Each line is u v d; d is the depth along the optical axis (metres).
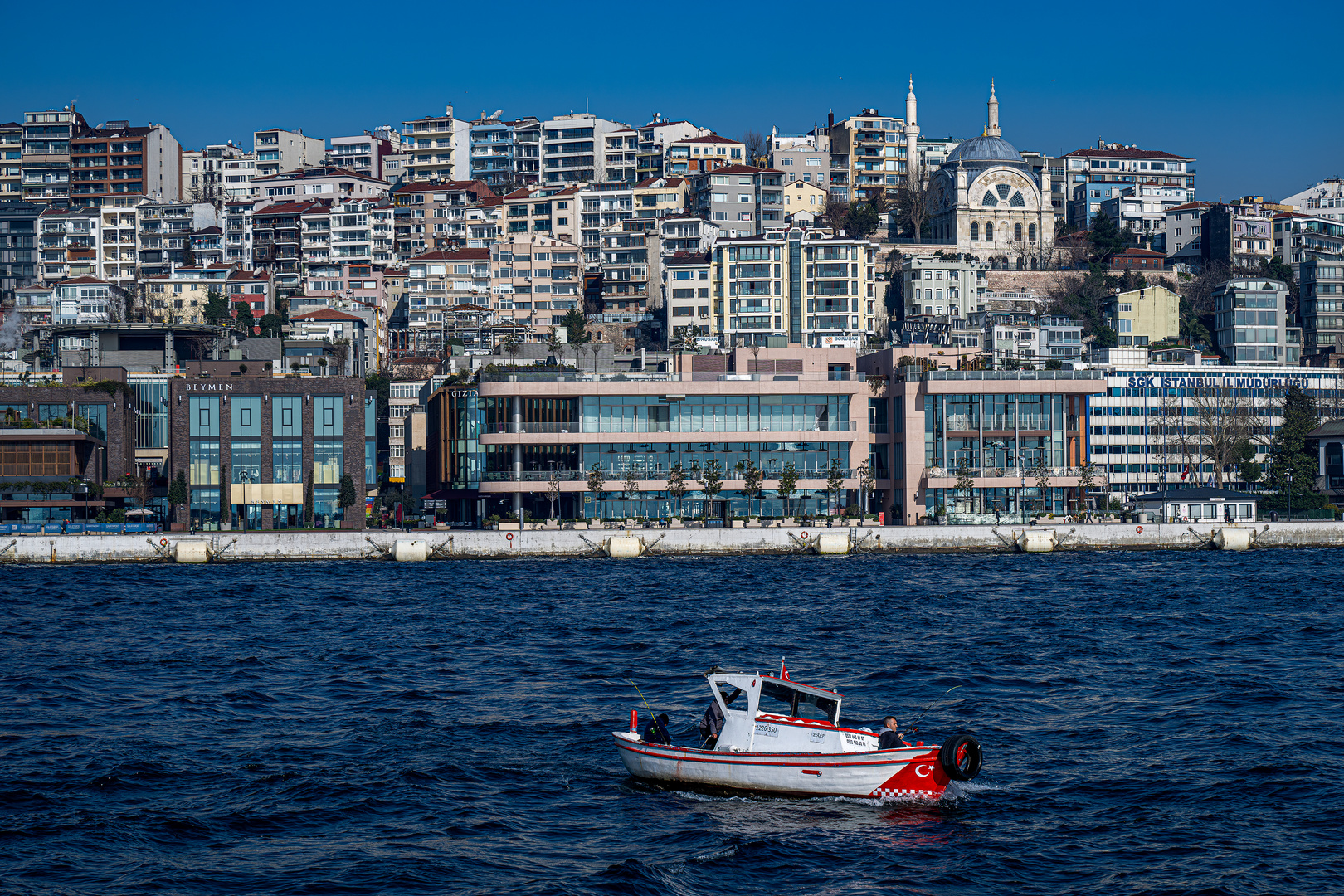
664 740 51.56
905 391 169.38
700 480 168.25
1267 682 66.69
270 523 163.75
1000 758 52.34
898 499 172.62
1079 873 40.34
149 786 48.94
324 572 133.00
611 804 47.09
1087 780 49.25
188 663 75.06
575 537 149.25
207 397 164.25
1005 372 168.50
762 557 149.88
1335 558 140.75
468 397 187.12
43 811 45.94
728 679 50.16
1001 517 164.00
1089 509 172.62
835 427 173.50
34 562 141.38
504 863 41.16
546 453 171.75
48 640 84.25
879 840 43.19
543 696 65.00
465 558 146.50
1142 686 66.31
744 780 47.94
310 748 54.31
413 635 85.69
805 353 187.12
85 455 161.00
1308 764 50.59
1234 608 96.94
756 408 172.75
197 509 163.88
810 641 82.38
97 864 40.94
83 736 56.50
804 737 48.12
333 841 43.06
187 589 115.88
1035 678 68.81
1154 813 45.44
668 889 39.28
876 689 66.31
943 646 79.81
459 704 63.19
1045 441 170.88
